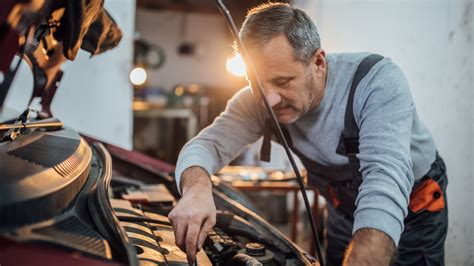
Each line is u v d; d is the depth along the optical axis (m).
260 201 3.43
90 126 2.57
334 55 1.16
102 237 0.66
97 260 0.57
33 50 0.96
